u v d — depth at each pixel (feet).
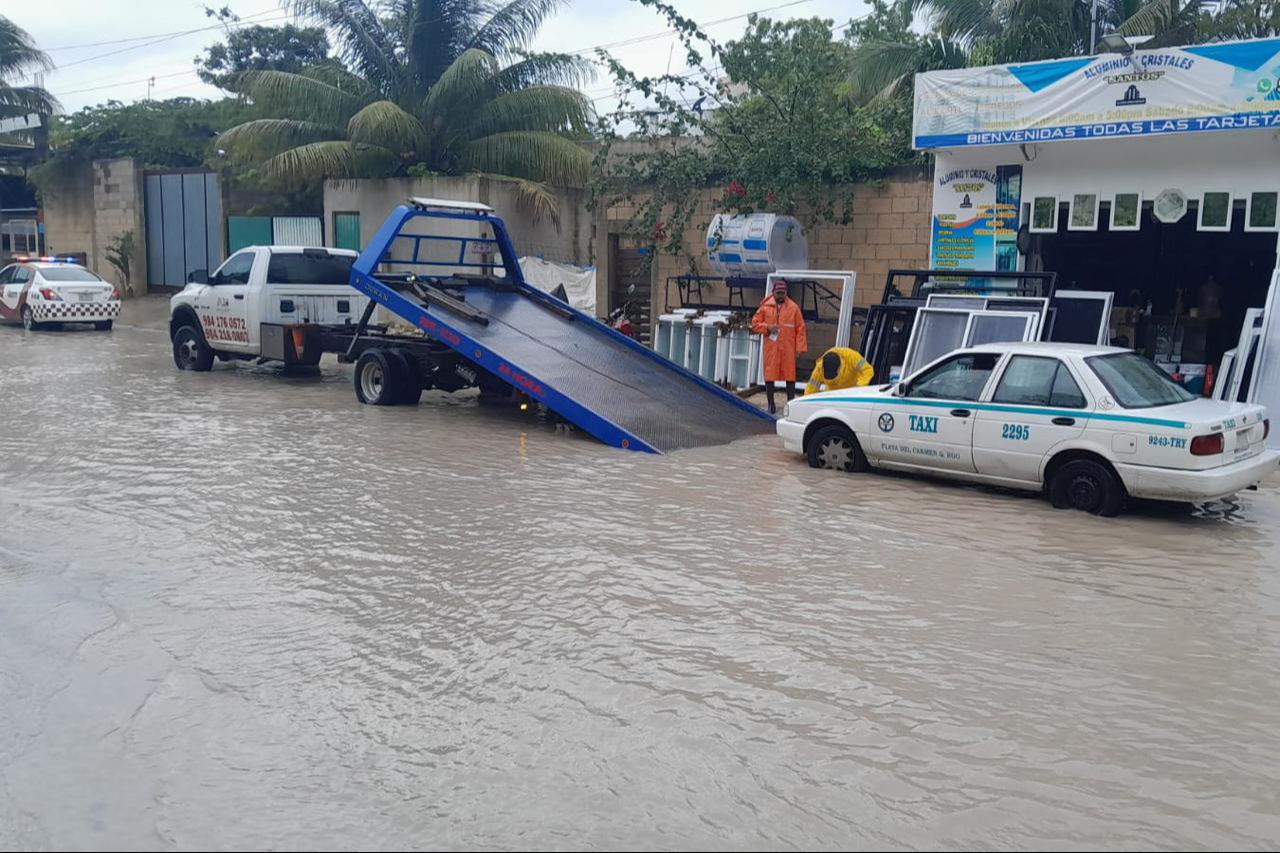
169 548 26.73
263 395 53.83
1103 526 29.81
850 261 58.70
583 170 88.38
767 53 76.43
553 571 24.97
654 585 24.00
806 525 29.43
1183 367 47.01
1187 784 15.23
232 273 59.21
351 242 88.79
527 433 44.09
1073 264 56.34
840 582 24.39
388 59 93.20
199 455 38.40
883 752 16.14
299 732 16.80
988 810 14.48
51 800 14.82
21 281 90.22
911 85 75.61
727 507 31.48
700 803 14.65
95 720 17.31
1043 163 49.29
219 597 23.13
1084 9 69.15
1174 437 29.43
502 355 43.98
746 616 22.03
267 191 104.37
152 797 14.85
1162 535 28.91
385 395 50.47
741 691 18.33
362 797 14.82
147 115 118.11
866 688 18.47
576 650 20.15
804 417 37.35
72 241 122.21
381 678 18.85
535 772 15.49
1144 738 16.66
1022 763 15.81
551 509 30.96
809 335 59.11
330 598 23.06
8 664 19.63
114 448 39.55
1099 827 14.07
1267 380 40.29
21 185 135.23
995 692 18.35
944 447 33.86
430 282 50.93
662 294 65.10
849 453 36.60
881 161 57.67
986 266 51.24
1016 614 22.35
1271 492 34.42
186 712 17.54
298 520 29.48
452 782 15.21
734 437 43.29
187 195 107.76
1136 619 22.12
